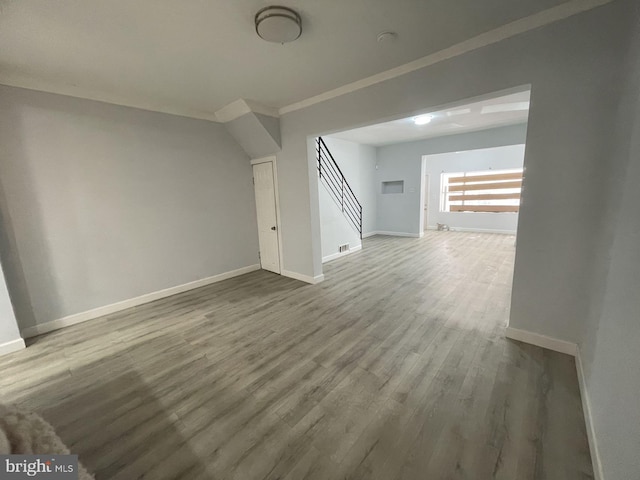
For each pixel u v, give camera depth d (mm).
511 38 2096
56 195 2953
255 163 4672
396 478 1330
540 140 2098
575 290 2109
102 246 3293
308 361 2271
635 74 1538
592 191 1938
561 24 1897
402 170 7762
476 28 2113
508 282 3945
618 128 1728
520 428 1584
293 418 1703
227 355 2400
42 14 1772
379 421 1662
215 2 1727
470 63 2307
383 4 1798
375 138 6836
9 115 2643
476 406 1750
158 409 1813
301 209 4129
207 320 3092
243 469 1398
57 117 2906
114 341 2701
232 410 1782
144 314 3312
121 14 1808
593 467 1336
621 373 1171
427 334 2623
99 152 3195
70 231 3064
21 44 2119
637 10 1585
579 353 2068
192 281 4164
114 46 2199
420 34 2164
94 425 1699
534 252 2254
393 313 3096
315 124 3611
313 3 1773
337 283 4184
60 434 1638
